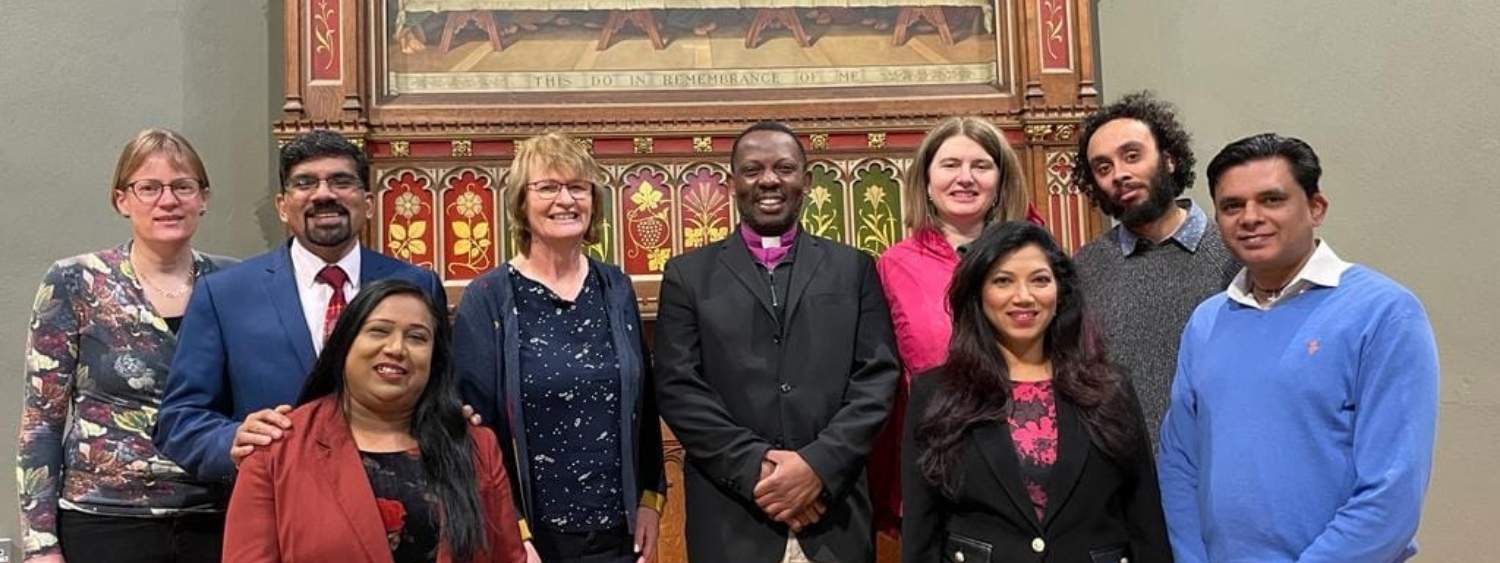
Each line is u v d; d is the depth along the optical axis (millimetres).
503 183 4250
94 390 2658
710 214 4309
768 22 4414
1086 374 2334
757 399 2631
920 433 2352
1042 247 2375
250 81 4504
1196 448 2365
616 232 4258
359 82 4148
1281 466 2139
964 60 4461
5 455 3920
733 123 4301
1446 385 4031
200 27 4418
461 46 4305
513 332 2648
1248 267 2291
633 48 4371
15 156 4035
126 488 2621
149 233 2709
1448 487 3996
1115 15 4805
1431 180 4121
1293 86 4422
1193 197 4602
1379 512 2000
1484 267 4008
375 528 2102
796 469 2500
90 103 4172
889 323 2814
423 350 2244
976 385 2328
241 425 2244
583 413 2641
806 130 4312
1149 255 2881
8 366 3951
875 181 4352
